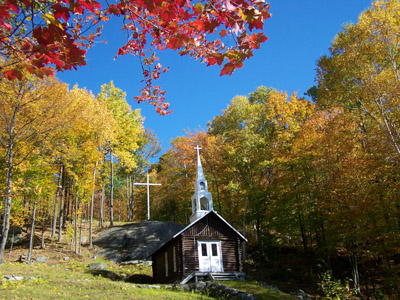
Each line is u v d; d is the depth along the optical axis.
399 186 19.77
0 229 31.03
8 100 20.36
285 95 34.47
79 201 33.25
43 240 31.81
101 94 41.94
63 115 23.11
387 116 22.61
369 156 22.66
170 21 4.21
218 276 23.42
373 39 24.16
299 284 26.05
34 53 4.05
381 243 20.86
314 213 26.81
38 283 18.05
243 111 43.84
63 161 29.02
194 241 24.50
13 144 22.20
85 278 21.77
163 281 25.80
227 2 3.68
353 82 26.53
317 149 26.83
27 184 23.66
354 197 22.44
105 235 35.56
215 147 38.94
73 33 4.92
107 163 41.72
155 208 51.00
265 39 4.04
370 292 23.78
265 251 33.84
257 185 32.44
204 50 5.11
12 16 4.32
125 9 4.80
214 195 41.56
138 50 5.60
